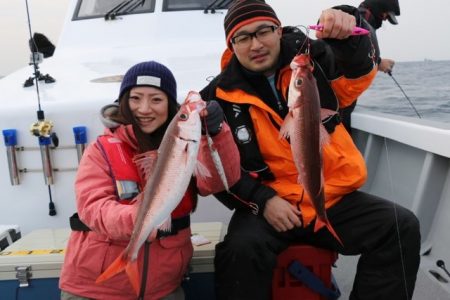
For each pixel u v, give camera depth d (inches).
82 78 131.5
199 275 92.5
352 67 83.6
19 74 142.0
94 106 109.3
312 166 68.6
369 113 147.6
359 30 78.9
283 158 88.1
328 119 87.1
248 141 88.4
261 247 81.5
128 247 65.7
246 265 80.8
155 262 77.5
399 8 158.7
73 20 180.1
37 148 110.3
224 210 115.6
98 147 78.8
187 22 174.4
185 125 64.2
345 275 111.7
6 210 113.4
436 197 114.8
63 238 103.0
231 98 88.4
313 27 79.6
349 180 86.7
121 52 162.6
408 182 126.6
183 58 149.9
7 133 107.9
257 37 85.1
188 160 64.5
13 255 92.3
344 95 90.2
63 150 110.7
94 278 76.8
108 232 71.5
